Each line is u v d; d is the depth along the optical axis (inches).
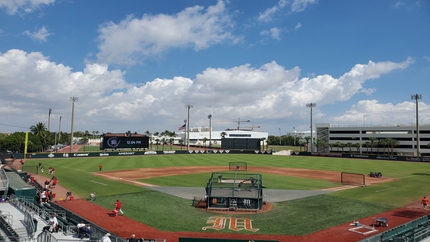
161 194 1712.6
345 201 1578.5
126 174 2551.7
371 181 2272.4
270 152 5433.1
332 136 6422.2
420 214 1344.7
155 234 1055.0
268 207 1443.2
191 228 1122.0
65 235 952.3
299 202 1550.2
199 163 3548.2
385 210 1408.7
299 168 3127.5
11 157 3718.0
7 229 944.3
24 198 1368.1
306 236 1046.4
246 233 1072.8
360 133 6117.1
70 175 2442.2
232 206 1379.2
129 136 5103.3
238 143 5880.9
